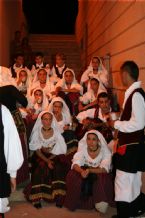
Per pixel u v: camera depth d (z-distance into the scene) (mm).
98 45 8672
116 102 6152
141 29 4676
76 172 4105
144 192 4195
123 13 5816
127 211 3605
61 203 4145
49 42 14672
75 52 14078
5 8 9453
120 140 3580
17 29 12438
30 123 4926
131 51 5246
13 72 7008
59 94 5695
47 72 5996
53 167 4289
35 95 5449
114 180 3863
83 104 5648
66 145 4566
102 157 4176
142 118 3395
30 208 4117
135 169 3482
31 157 4527
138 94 3426
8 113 2545
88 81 6215
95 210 4094
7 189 2506
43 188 4219
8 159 2514
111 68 6828
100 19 8391
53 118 4465
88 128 4766
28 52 10133
